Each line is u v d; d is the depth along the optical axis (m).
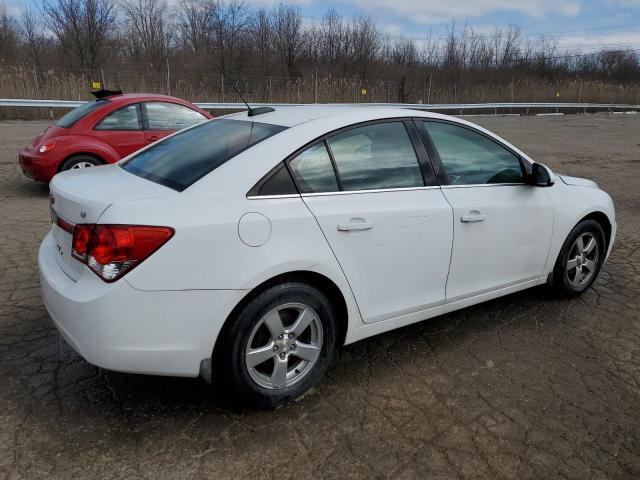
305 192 2.88
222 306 2.59
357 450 2.62
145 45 32.94
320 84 26.06
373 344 3.68
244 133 3.15
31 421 2.74
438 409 2.97
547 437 2.77
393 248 3.15
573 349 3.68
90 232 2.51
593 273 4.57
